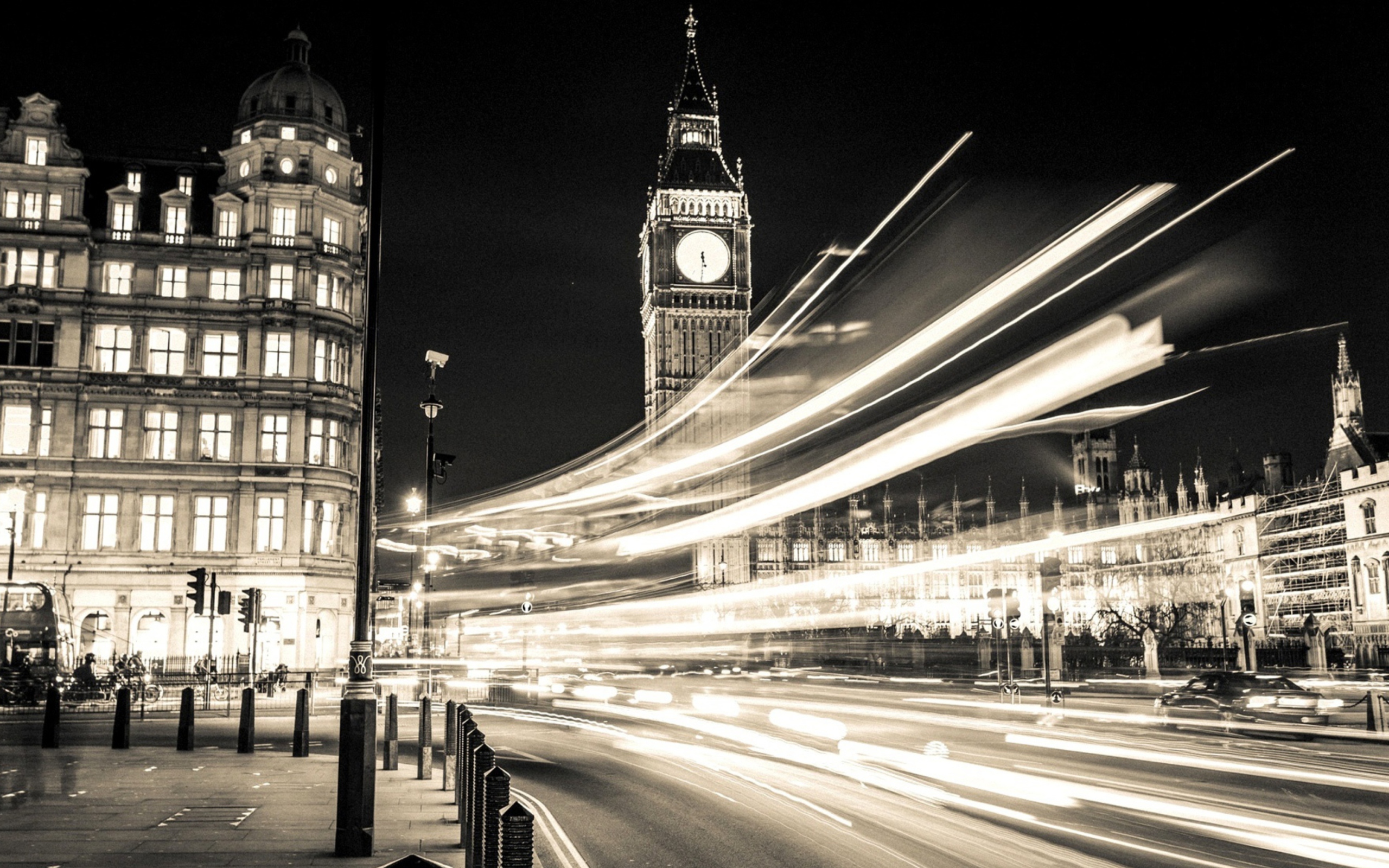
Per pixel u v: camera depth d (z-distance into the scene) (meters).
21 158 60.16
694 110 196.62
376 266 13.91
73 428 59.03
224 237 61.81
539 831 14.13
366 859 11.85
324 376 62.81
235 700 45.16
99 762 21.31
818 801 16.64
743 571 175.00
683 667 101.62
